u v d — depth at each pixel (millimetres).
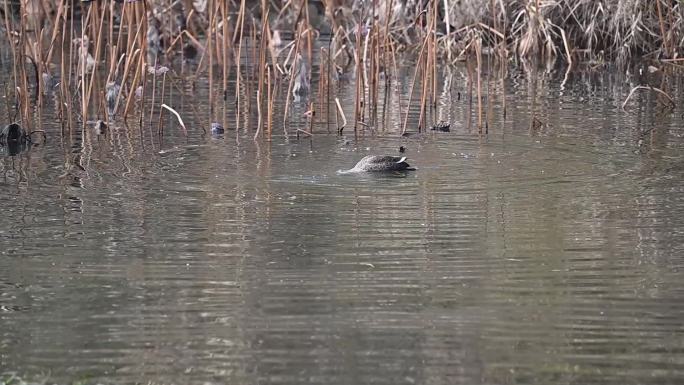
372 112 24172
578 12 33562
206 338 10656
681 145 20266
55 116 23328
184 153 19438
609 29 32938
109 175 17625
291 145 20281
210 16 24125
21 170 18031
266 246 13672
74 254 13352
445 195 16312
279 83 27875
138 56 23156
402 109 24672
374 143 20562
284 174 17703
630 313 11383
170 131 21656
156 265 12914
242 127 22219
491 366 9977
